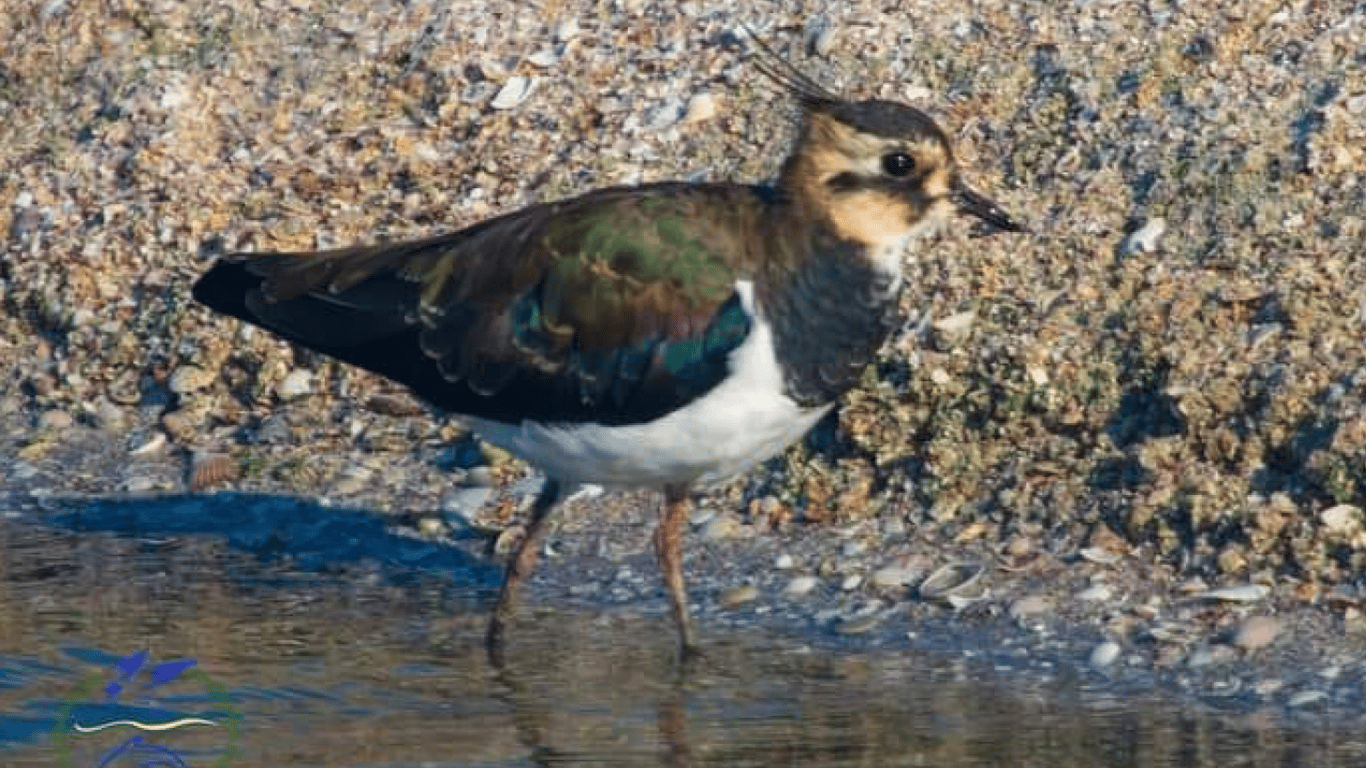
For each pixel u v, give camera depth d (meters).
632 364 12.09
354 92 17.56
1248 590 12.78
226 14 18.33
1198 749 11.20
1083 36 16.30
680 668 12.53
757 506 14.27
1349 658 12.20
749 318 11.98
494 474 15.04
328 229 16.45
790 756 11.20
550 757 11.26
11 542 14.73
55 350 16.61
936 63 16.39
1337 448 13.04
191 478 15.41
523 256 12.42
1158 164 15.14
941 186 12.24
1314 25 15.95
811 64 16.58
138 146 17.47
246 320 13.18
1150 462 13.48
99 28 18.44
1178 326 14.05
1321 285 14.08
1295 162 14.91
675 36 17.27
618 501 14.70
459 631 13.20
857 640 12.88
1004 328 14.39
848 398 14.31
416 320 12.67
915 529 13.85
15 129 18.02
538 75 17.20
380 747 11.46
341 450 15.49
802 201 12.12
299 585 13.96
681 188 12.48
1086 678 12.26
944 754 11.18
